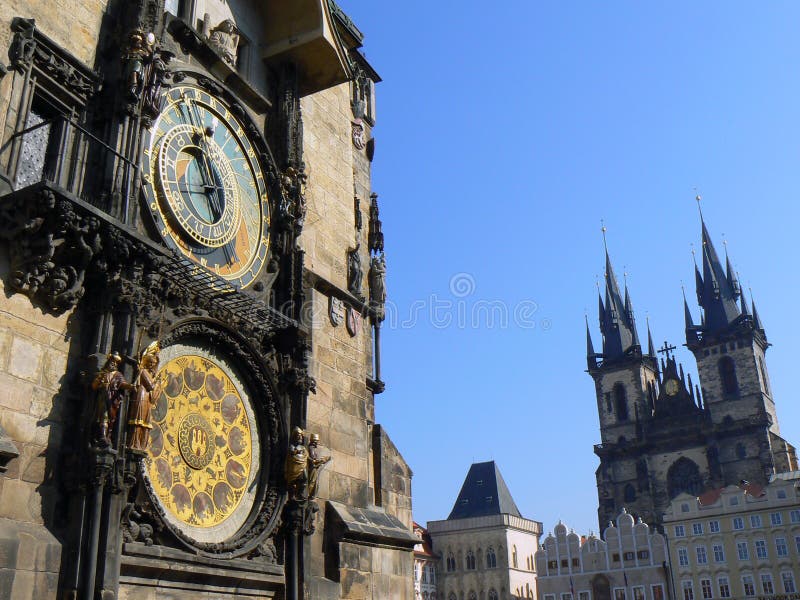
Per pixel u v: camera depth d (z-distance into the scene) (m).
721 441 144.38
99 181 14.34
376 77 29.80
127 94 14.91
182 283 15.46
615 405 160.88
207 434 15.62
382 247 26.42
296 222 19.81
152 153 15.79
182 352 15.39
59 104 14.34
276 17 21.84
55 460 12.38
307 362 18.56
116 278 13.53
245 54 20.86
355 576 19.39
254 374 17.09
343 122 25.47
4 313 12.17
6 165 12.81
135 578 13.06
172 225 15.92
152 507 13.53
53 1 14.62
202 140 17.31
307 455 17.62
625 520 127.50
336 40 21.84
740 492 114.81
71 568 11.79
